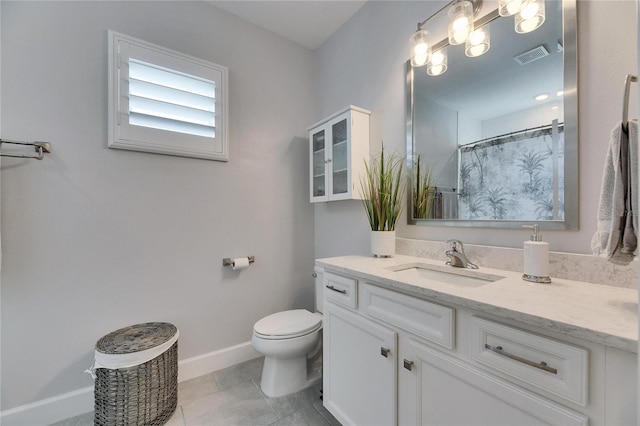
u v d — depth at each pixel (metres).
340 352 1.31
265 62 2.19
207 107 1.88
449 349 0.85
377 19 1.83
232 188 2.02
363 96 1.94
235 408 1.52
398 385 1.02
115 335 1.47
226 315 1.99
